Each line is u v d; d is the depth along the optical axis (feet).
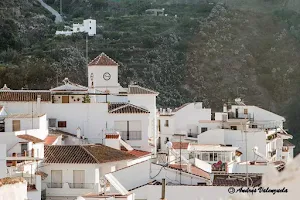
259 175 311.47
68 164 396.98
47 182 393.70
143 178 318.04
